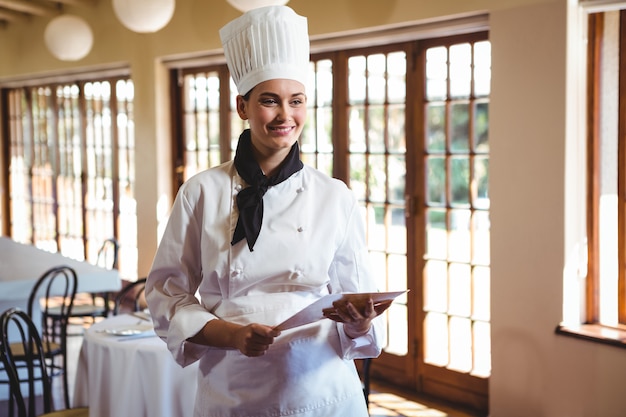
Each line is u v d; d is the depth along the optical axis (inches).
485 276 165.0
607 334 138.3
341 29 180.5
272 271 58.0
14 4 267.0
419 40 171.5
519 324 150.8
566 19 138.8
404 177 178.4
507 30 148.2
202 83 236.7
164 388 115.4
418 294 177.9
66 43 235.0
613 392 136.3
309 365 58.7
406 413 166.2
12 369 111.3
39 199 322.7
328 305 52.4
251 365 58.2
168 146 248.1
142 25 181.2
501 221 152.5
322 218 59.8
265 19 55.7
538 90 144.2
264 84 56.0
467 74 163.5
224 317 58.5
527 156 146.9
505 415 154.5
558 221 143.0
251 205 58.1
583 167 143.7
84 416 123.4
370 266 63.1
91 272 178.9
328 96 194.1
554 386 145.5
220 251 58.5
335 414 60.0
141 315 139.3
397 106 179.0
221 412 59.2
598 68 143.4
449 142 168.7
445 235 172.2
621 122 141.4
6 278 171.3
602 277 146.4
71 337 239.5
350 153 190.1
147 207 251.9
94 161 287.6
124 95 269.0
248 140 60.0
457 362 171.9
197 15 223.9
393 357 185.6
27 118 322.7
